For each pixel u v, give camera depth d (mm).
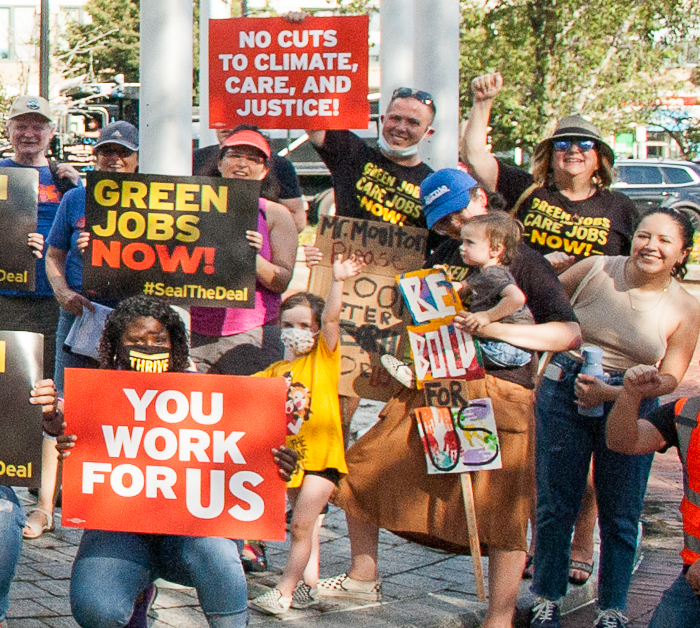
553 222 5605
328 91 6207
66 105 24906
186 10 5727
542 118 24062
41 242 4379
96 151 5895
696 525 3637
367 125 6188
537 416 5172
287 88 6262
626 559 5062
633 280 5082
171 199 4629
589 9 23578
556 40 23828
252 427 3650
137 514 3674
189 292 4652
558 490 5055
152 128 5750
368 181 5867
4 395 3688
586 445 5043
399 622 4895
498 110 24344
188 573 3703
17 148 6305
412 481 4859
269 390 3641
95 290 4668
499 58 24203
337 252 5492
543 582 5086
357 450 4961
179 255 4637
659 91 30234
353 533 5207
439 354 4773
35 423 3688
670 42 25641
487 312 4637
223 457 3662
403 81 8211
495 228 4695
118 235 4645
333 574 5555
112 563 3629
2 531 3629
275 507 3658
